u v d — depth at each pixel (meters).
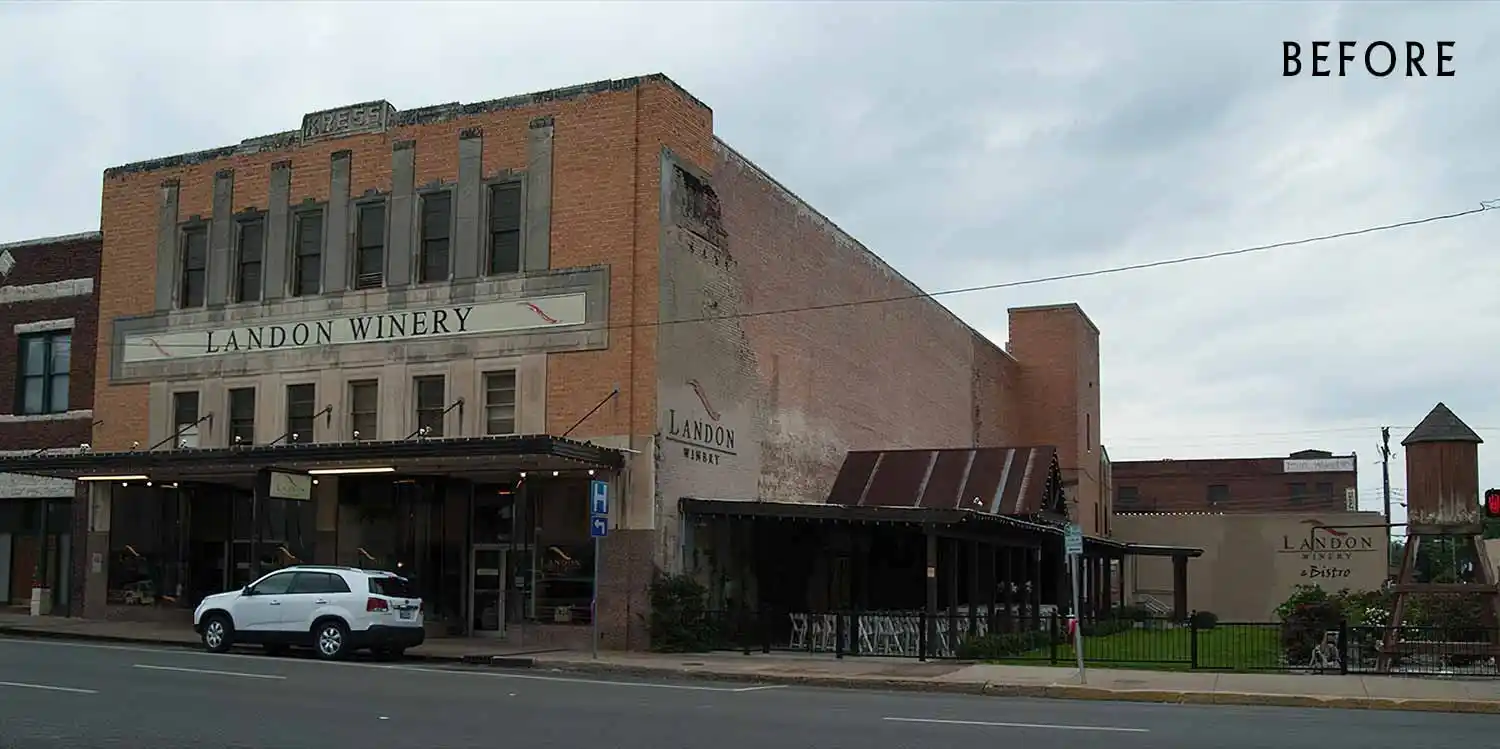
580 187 28.77
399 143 30.69
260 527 27.98
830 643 27.91
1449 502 24.52
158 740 13.14
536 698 17.72
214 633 24.75
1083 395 59.78
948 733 14.43
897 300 44.38
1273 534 55.03
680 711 16.39
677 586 27.06
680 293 28.95
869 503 36.50
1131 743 13.77
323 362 30.88
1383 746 13.78
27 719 14.48
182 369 32.72
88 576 33.22
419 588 29.19
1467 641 23.97
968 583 32.06
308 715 15.20
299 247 31.78
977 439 52.94
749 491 31.94
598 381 28.02
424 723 14.73
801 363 35.78
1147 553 46.34
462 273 29.61
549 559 28.23
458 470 28.52
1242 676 22.11
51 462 29.41
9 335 35.62
